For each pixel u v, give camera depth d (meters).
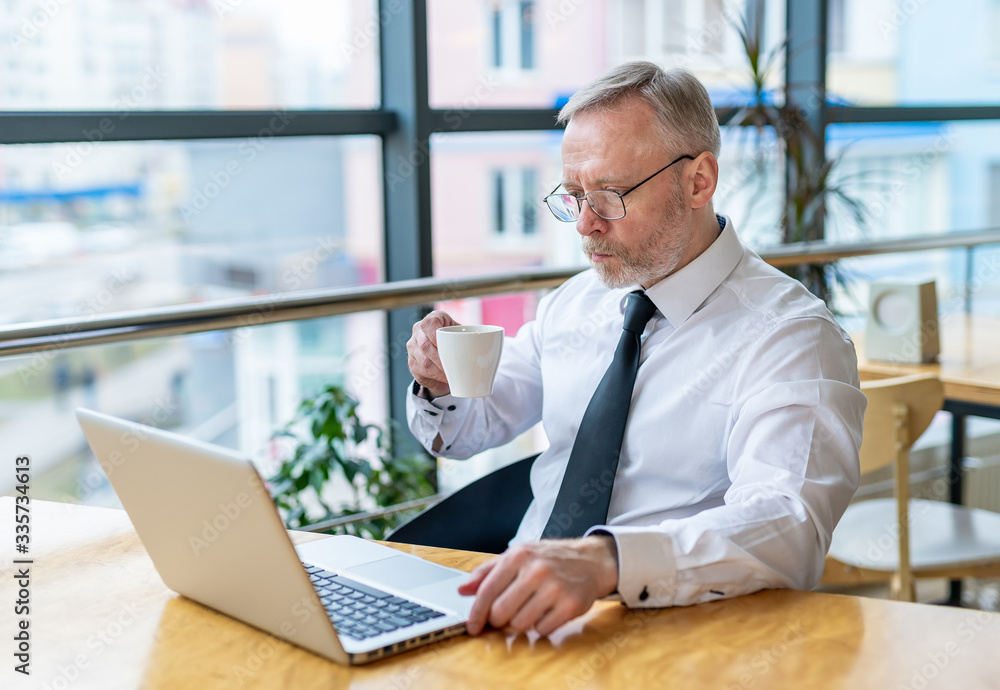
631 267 1.28
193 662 0.83
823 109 3.48
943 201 3.82
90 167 2.50
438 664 0.81
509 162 3.17
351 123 2.63
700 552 0.92
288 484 2.29
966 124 3.85
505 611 0.85
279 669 0.81
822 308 1.28
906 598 1.87
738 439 1.18
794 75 3.58
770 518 0.98
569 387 1.43
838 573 1.97
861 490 3.24
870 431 1.81
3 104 2.23
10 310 2.50
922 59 3.74
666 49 3.32
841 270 3.07
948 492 2.91
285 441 2.43
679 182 1.27
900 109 3.65
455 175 3.20
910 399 1.80
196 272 2.73
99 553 1.10
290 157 2.75
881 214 3.54
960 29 3.77
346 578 0.99
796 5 3.55
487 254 3.28
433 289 1.97
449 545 1.45
